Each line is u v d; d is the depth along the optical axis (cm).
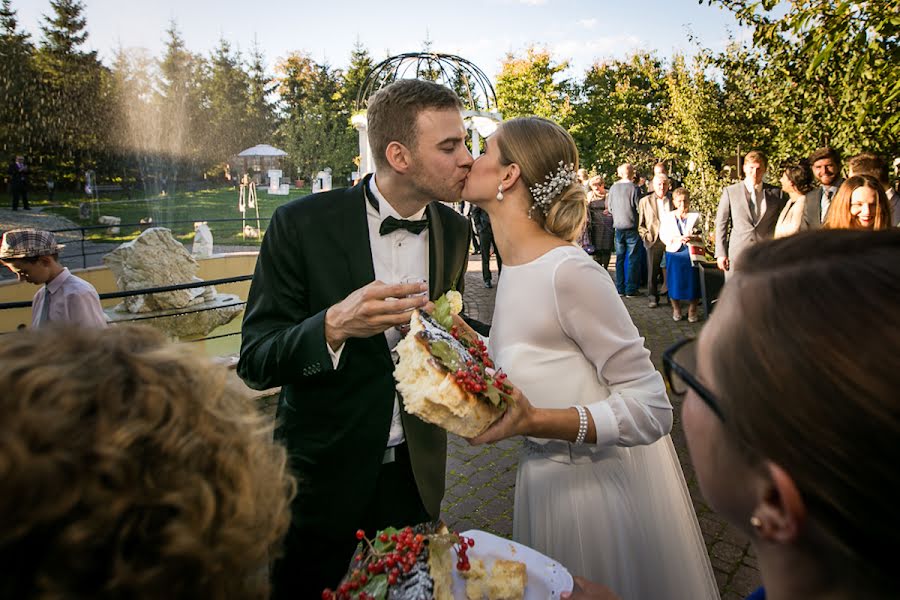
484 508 343
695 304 747
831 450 44
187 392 56
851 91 505
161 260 618
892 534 43
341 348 166
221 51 3131
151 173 2231
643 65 2436
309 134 3222
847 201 329
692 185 1068
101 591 45
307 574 196
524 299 164
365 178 202
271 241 188
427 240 206
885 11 345
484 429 134
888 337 44
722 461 59
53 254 358
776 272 54
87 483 45
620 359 159
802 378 46
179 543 47
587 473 169
